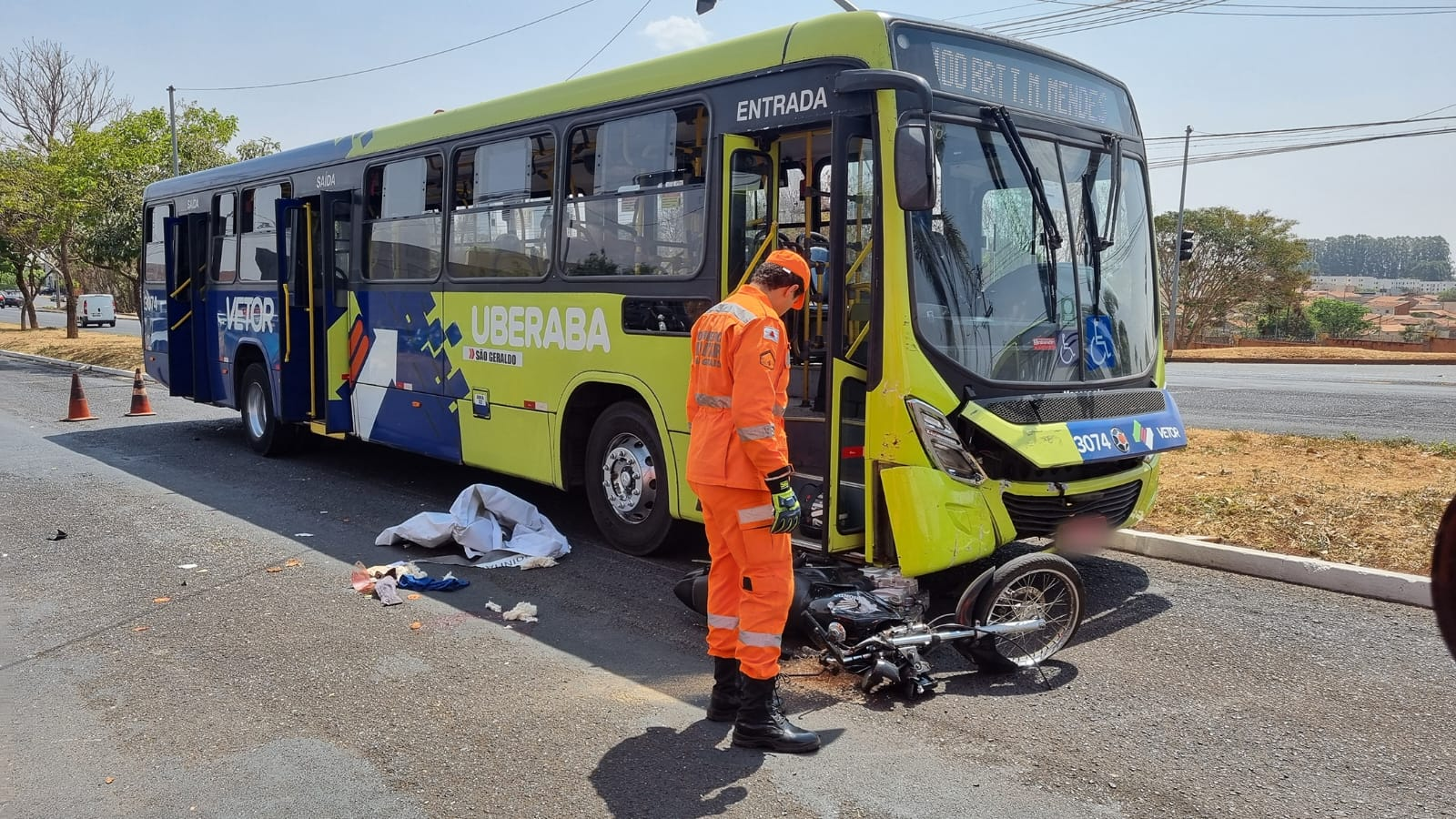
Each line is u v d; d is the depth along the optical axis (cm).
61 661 527
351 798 381
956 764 405
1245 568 660
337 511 878
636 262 686
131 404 1584
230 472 1065
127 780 397
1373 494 774
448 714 456
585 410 768
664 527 697
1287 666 506
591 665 518
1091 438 554
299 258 1040
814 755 414
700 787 388
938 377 526
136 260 2989
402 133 919
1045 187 595
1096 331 604
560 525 829
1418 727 436
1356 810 368
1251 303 5216
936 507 513
